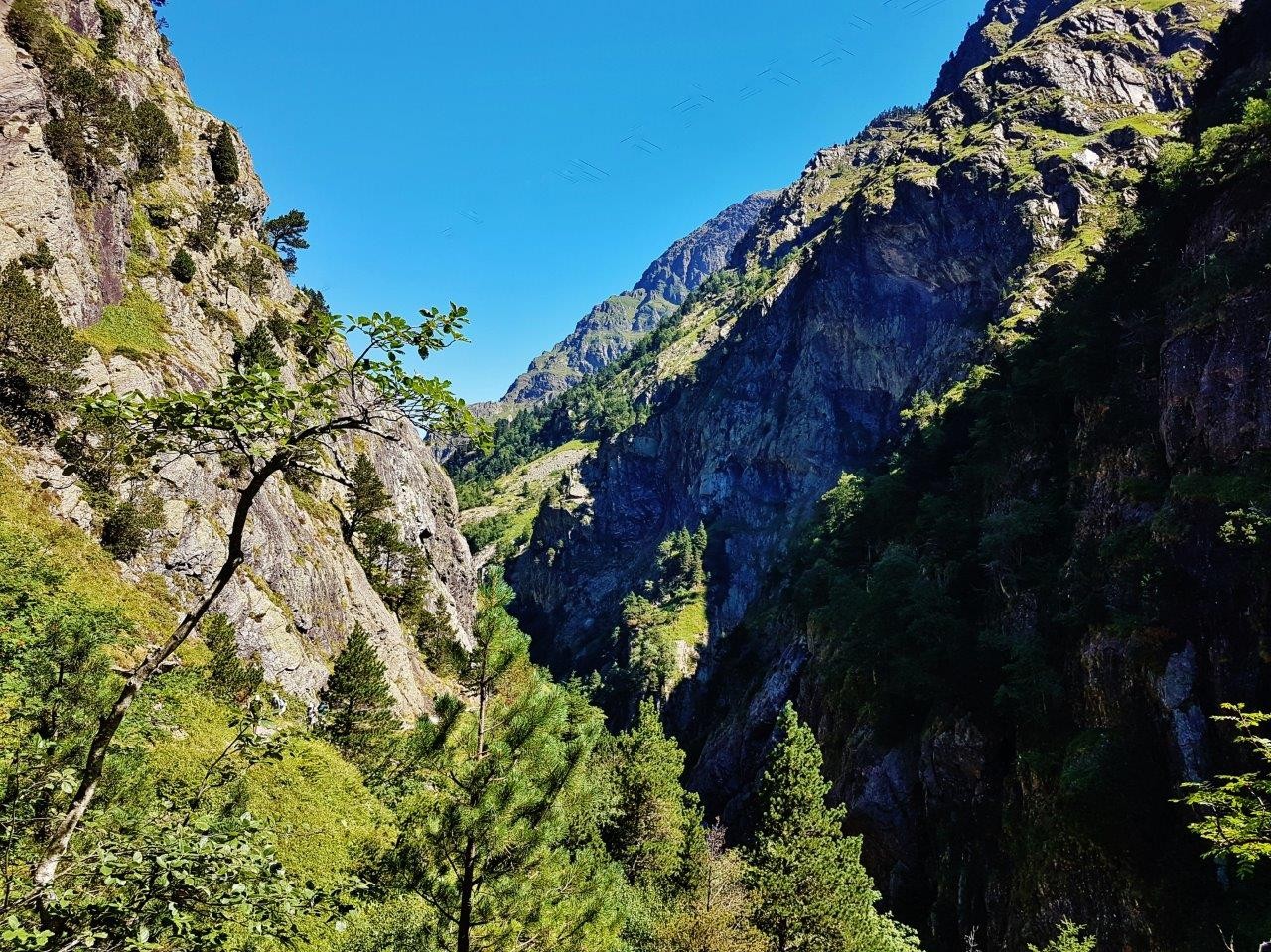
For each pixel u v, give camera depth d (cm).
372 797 2762
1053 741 3581
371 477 6550
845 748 5459
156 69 8556
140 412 611
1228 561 3083
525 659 1363
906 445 9031
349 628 5175
